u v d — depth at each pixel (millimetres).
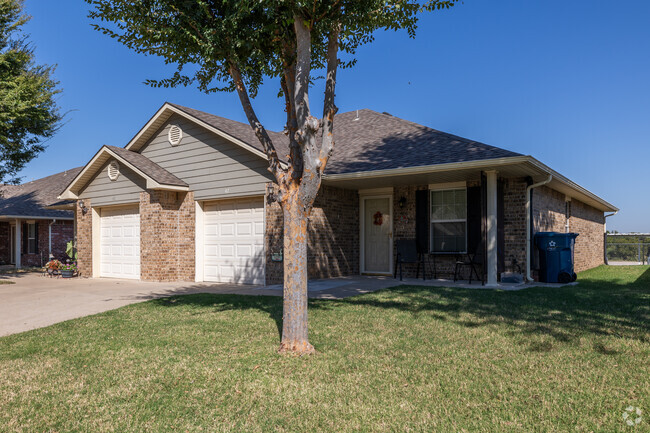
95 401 3904
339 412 3582
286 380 4293
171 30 5449
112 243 15211
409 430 3252
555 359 4711
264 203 12117
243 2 4965
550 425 3260
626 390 3834
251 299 9031
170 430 3348
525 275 11172
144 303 8844
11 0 14773
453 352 5055
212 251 13258
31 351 5496
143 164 13781
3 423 3504
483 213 10305
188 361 4906
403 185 12898
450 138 12039
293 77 5578
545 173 10625
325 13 5109
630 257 23141
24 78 14516
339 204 13125
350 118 16547
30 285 12742
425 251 12391
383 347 5297
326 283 11273
